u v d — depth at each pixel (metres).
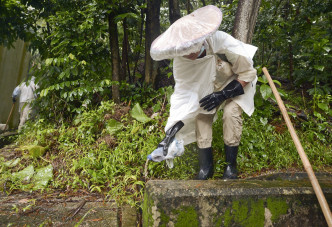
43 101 4.64
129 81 5.51
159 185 2.02
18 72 8.13
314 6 5.85
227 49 2.56
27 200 2.66
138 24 5.77
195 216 1.91
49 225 2.20
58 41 4.73
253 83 2.83
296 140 2.19
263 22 5.87
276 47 6.66
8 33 5.61
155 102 4.89
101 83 4.35
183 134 2.85
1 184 2.99
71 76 4.67
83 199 2.71
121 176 3.04
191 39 2.12
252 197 1.98
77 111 4.26
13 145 4.23
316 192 1.94
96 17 4.50
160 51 2.16
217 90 2.84
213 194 1.93
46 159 3.49
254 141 3.59
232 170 2.79
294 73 5.98
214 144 3.36
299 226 2.04
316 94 4.69
